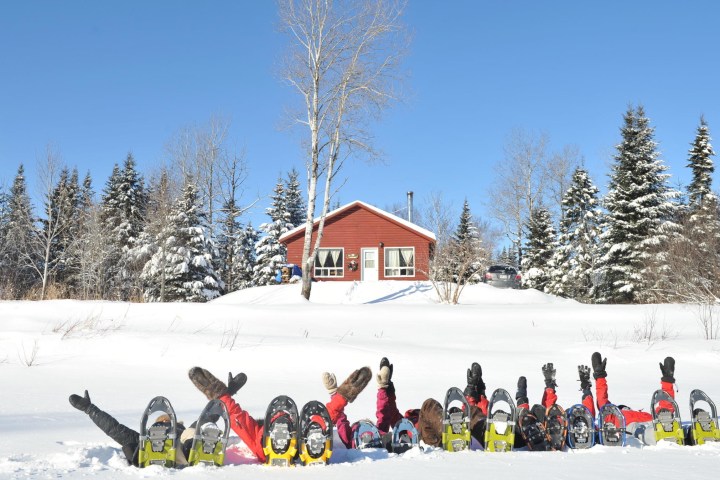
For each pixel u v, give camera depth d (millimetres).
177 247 42156
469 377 5672
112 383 10078
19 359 12211
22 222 44781
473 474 3812
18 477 3621
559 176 54250
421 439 5211
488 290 31250
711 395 9023
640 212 39312
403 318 19766
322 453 4176
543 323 19125
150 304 20781
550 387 5930
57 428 6117
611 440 5160
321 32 26266
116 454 4453
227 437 4219
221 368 11891
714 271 24688
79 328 15719
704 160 46812
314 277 37250
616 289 39156
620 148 42125
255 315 19641
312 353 13047
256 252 55500
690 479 3615
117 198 54906
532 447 5031
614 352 13641
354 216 37500
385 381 5457
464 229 61375
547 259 54562
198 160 49531
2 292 29500
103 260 41250
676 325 18469
